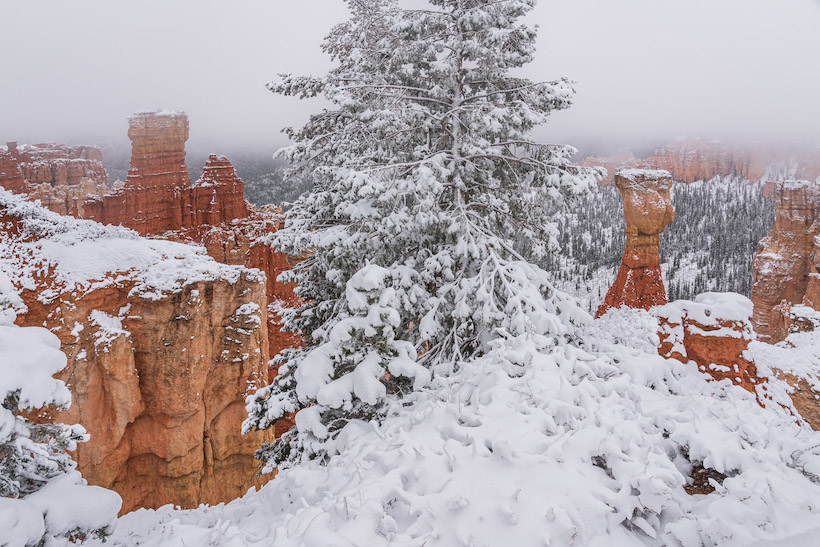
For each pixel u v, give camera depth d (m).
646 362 7.52
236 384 18.97
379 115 10.81
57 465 6.17
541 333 8.73
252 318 18.95
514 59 11.95
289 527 4.28
